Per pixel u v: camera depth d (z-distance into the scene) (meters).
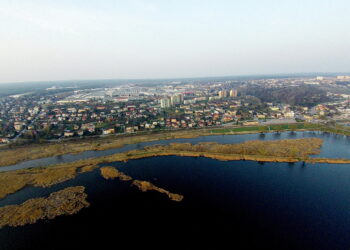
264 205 125.69
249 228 107.81
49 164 188.88
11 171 171.75
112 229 106.88
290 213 118.75
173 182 152.62
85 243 98.12
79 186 146.75
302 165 177.50
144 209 122.56
